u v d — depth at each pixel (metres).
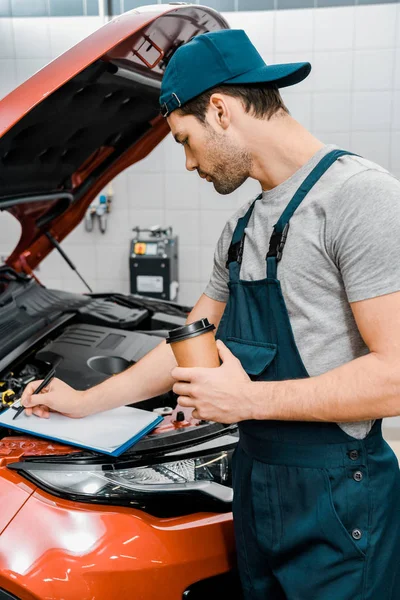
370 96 3.54
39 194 1.94
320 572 1.01
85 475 1.20
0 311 1.87
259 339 1.04
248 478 1.11
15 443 1.30
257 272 1.05
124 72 1.54
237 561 1.24
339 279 0.96
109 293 2.62
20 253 2.31
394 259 0.87
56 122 1.63
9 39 3.66
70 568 1.09
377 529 1.00
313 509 1.00
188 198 3.84
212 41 0.98
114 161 2.13
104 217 3.90
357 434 1.00
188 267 3.97
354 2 3.40
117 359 1.72
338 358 0.98
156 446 1.28
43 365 1.71
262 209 1.06
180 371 0.96
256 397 0.94
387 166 3.64
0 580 1.11
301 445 1.01
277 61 3.55
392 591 1.08
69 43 3.63
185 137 1.05
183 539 1.19
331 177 0.96
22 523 1.13
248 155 1.03
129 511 1.20
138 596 1.13
